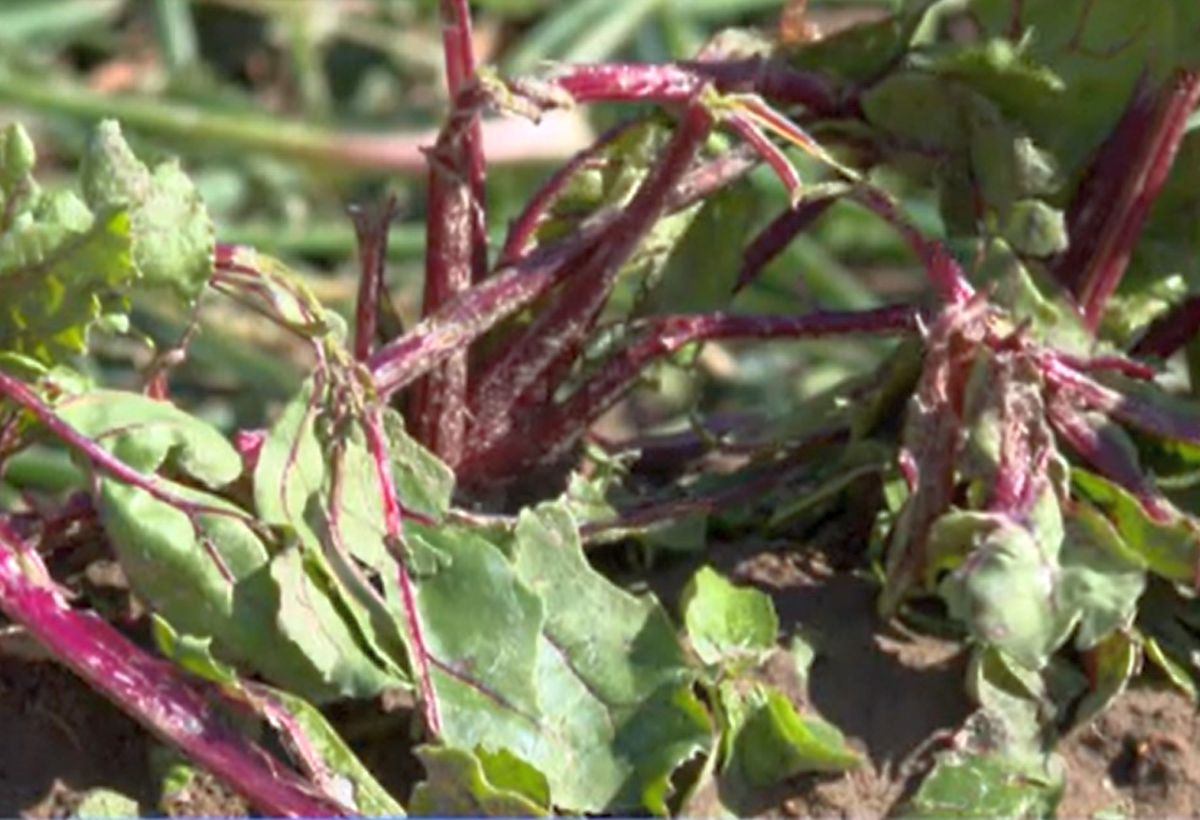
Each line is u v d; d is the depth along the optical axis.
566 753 1.36
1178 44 1.42
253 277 1.38
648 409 2.15
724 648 1.38
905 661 1.41
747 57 1.46
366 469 1.37
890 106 1.46
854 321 1.44
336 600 1.35
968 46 1.43
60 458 2.08
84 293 1.35
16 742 1.37
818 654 1.41
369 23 2.58
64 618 1.33
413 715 1.37
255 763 1.32
